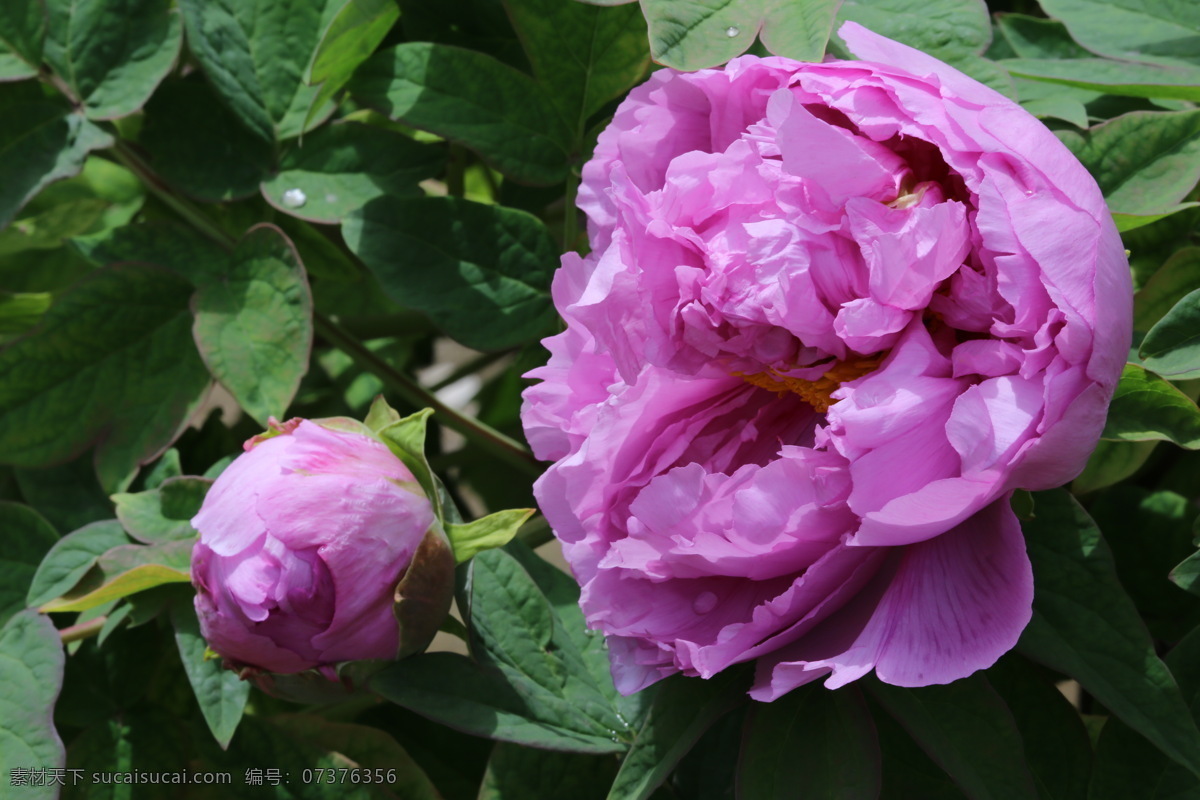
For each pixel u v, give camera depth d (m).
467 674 0.64
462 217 0.68
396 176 0.70
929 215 0.58
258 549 0.63
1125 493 0.69
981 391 0.57
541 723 0.64
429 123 0.68
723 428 0.63
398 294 0.68
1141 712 0.59
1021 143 0.58
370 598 0.63
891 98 0.59
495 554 0.66
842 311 0.59
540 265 0.69
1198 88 0.64
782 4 0.62
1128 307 0.58
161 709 0.70
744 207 0.60
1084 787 0.62
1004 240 0.57
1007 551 0.58
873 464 0.58
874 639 0.58
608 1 0.63
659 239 0.60
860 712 0.61
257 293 0.70
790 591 0.59
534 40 0.68
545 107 0.68
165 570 0.66
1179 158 0.63
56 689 0.67
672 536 0.61
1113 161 0.63
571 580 0.67
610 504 0.63
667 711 0.61
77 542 0.69
